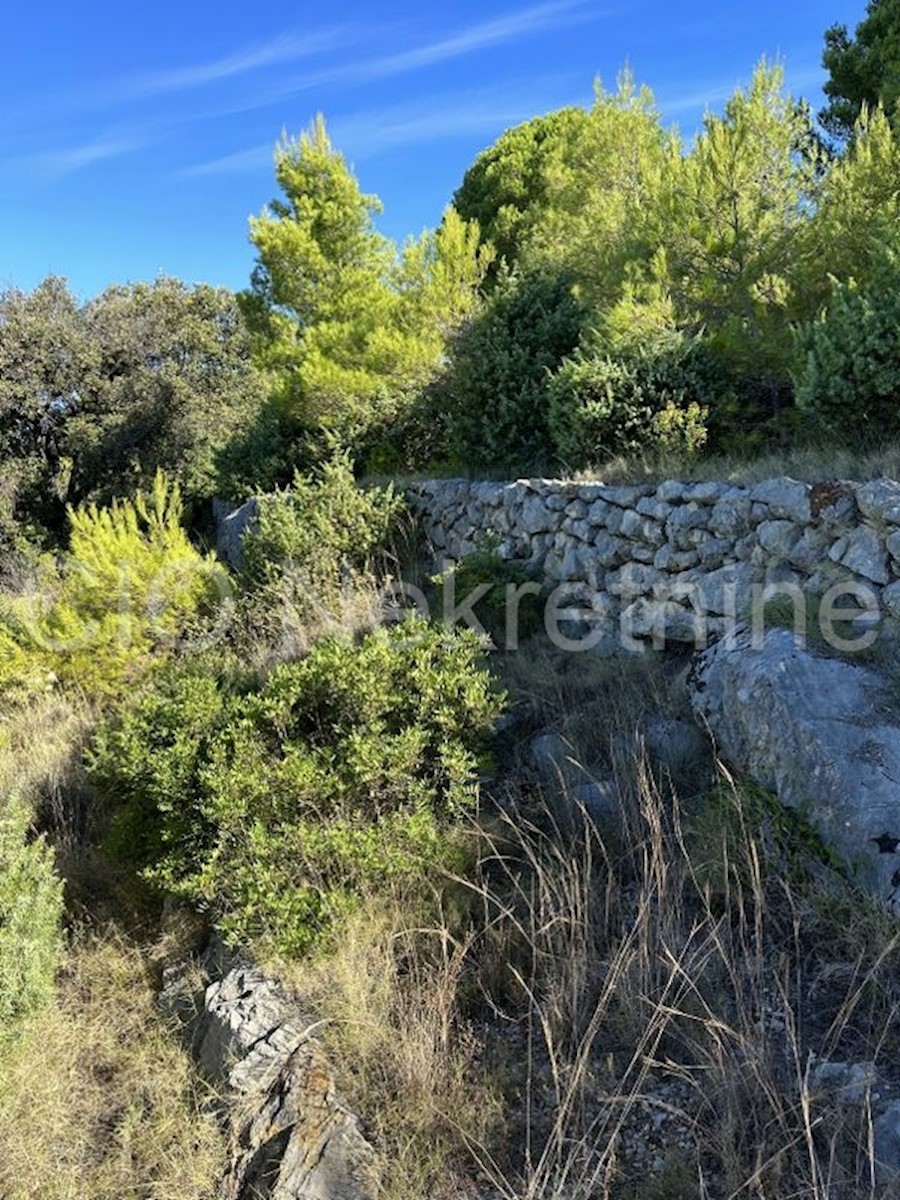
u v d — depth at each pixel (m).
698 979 2.67
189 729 4.05
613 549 5.37
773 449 5.77
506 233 14.88
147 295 16.84
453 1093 2.59
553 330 7.97
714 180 6.50
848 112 9.81
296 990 3.14
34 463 15.47
